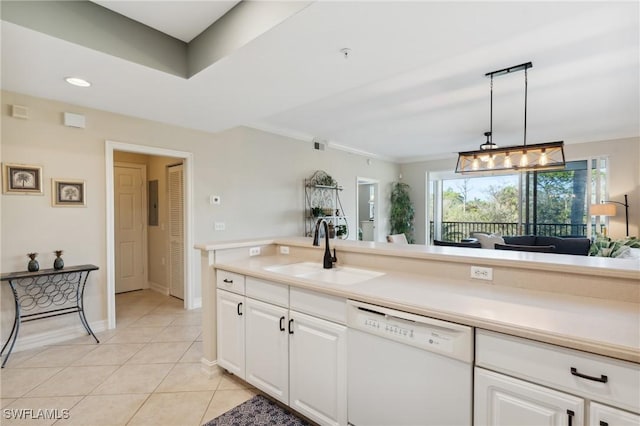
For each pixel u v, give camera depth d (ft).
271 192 16.48
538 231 20.53
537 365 3.50
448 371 4.15
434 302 4.48
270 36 6.29
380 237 24.81
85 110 10.53
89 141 10.64
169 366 8.45
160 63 7.83
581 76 10.05
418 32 6.16
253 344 6.92
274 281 6.37
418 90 11.30
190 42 8.19
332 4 5.31
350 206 21.80
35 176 9.61
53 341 9.93
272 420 6.24
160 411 6.52
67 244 10.23
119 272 16.08
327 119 14.97
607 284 4.51
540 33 7.51
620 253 12.85
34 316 9.61
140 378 7.82
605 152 17.83
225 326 7.66
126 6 6.89
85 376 7.91
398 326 4.56
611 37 7.72
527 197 20.94
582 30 7.36
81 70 7.79
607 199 17.76
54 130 9.94
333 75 8.11
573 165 19.13
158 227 16.31
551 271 4.93
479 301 4.50
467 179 24.08
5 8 5.76
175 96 9.57
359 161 22.58
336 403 5.42
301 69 7.74
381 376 4.82
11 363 8.57
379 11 5.49
